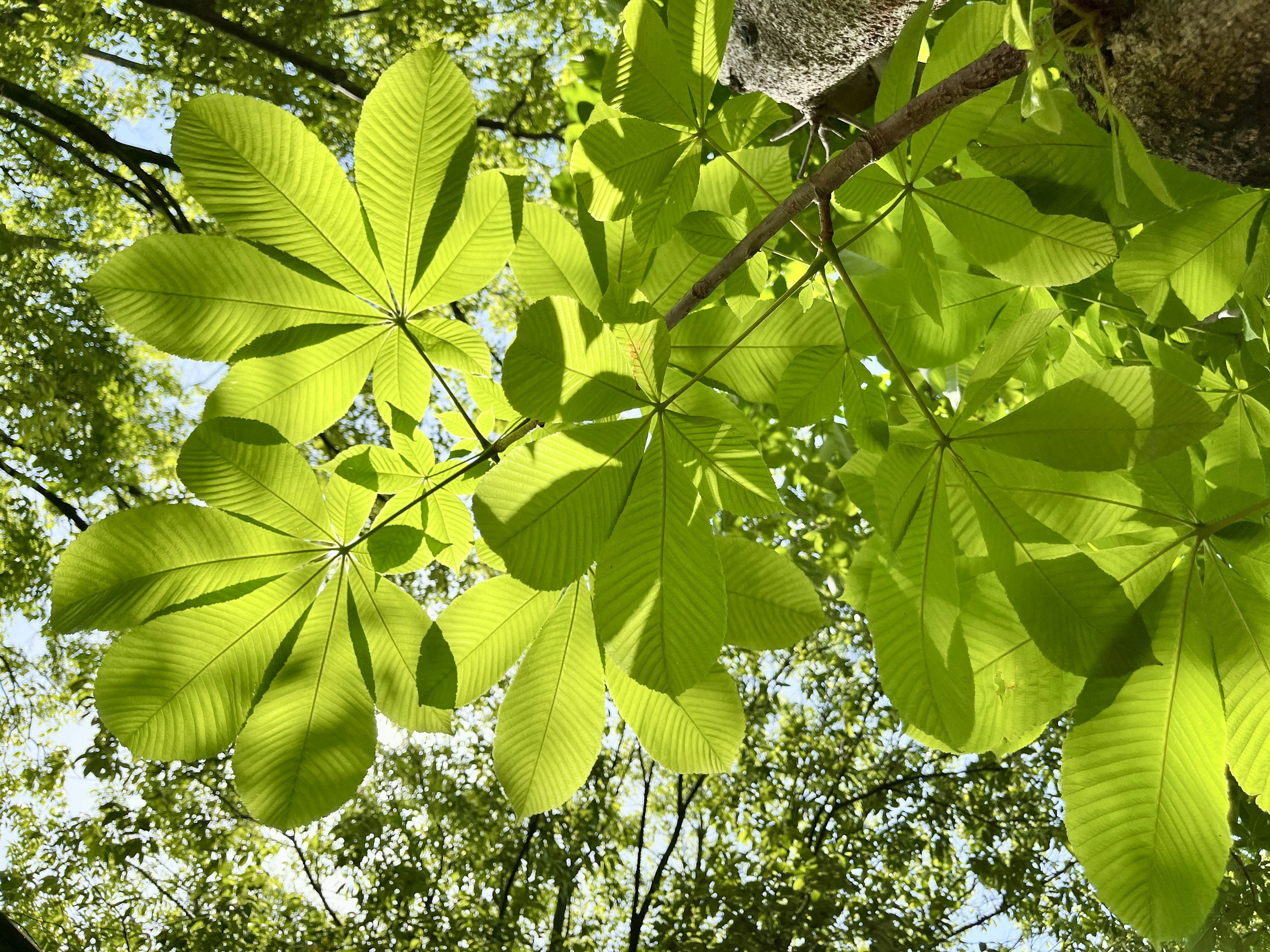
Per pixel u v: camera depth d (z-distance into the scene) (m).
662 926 5.68
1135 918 0.62
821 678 6.55
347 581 0.76
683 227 0.93
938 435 0.67
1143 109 0.63
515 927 5.57
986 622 0.70
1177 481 0.68
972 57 0.74
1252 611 0.65
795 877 5.65
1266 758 0.63
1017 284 0.81
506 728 0.77
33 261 5.54
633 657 0.62
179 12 4.94
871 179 0.82
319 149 0.74
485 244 0.79
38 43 5.18
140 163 5.07
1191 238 0.80
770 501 0.67
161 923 6.12
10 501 5.61
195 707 0.72
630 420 0.65
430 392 0.84
